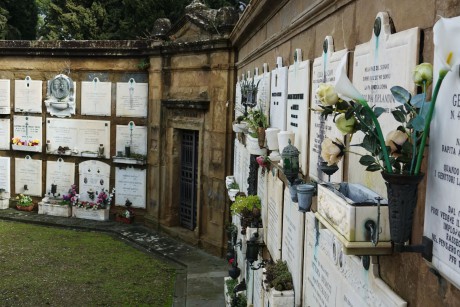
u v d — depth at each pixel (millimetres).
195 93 12766
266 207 6488
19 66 16156
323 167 3049
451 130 1898
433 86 2082
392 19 2650
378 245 2250
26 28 24406
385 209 2252
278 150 5328
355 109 2254
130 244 12945
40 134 16188
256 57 8289
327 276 3500
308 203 3457
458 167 1847
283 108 5375
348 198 2516
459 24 1711
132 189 15164
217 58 11906
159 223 14094
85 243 12859
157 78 14203
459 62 1729
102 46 15039
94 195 15672
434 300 2094
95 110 15555
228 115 11734
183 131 13773
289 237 4922
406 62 2365
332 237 3365
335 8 3689
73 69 15680
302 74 4586
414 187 2037
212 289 9703
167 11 21906
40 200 16344
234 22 11531
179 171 13891
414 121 1990
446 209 1938
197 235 12570
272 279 4898
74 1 23516
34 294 9250
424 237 2115
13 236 13211
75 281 10008
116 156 15109
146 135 15000
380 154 2164
